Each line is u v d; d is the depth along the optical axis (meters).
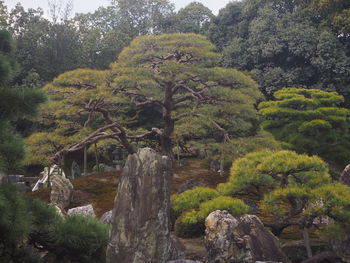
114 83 18.02
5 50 7.00
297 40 32.34
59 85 17.97
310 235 12.29
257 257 8.75
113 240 6.24
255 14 37.19
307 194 10.03
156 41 17.94
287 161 10.50
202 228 11.87
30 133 29.42
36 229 6.52
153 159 6.30
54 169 23.03
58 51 37.31
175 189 17.11
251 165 11.12
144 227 6.10
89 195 16.97
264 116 23.23
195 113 18.64
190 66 17.55
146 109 30.81
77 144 17.30
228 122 18.97
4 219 5.41
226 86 18.22
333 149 21.38
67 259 6.77
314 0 35.09
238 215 9.87
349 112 22.27
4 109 6.22
